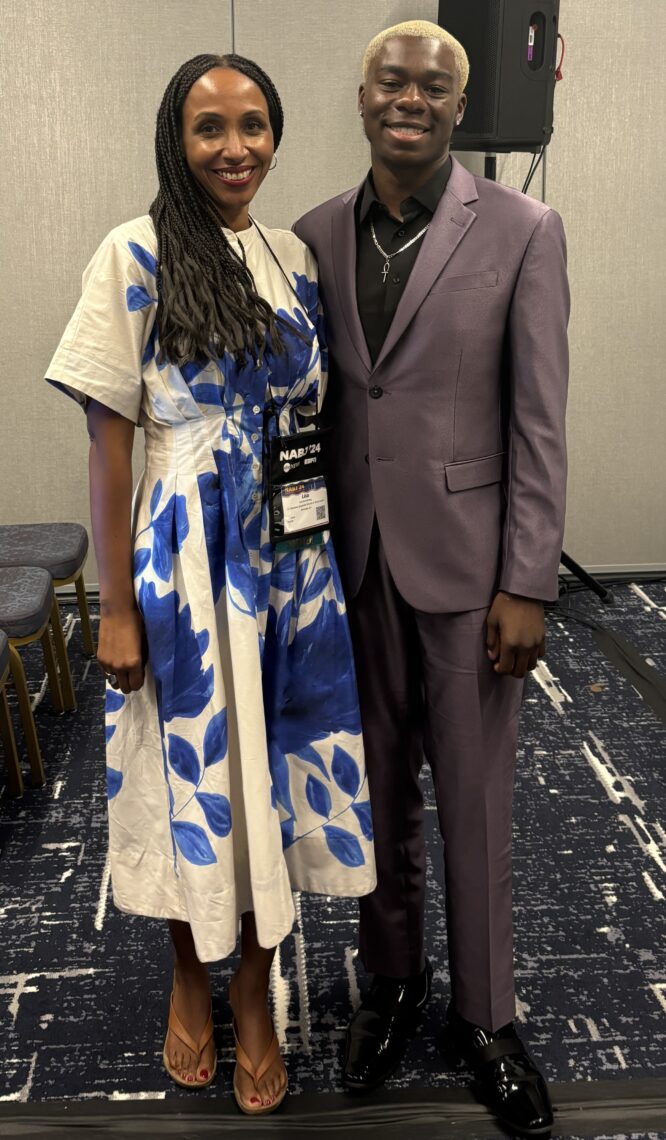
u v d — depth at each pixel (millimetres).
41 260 3834
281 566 1659
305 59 3730
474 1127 1782
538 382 1568
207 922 1662
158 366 1544
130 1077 1881
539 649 1665
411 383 1610
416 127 1523
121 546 1607
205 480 1572
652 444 4250
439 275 1571
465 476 1639
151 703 1685
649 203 4008
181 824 1656
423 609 1665
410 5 3711
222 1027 1993
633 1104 1810
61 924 2283
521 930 2248
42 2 3594
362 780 1760
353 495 1711
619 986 2084
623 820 2656
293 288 1634
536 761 2941
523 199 1584
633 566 4363
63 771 2918
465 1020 1855
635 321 4113
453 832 1770
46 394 3969
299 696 1717
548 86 3539
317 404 1686
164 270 1515
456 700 1704
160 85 3695
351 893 1795
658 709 3252
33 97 3676
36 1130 1772
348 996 2074
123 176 3771
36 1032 1980
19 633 2764
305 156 3830
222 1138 1761
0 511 4078
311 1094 1846
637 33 3844
